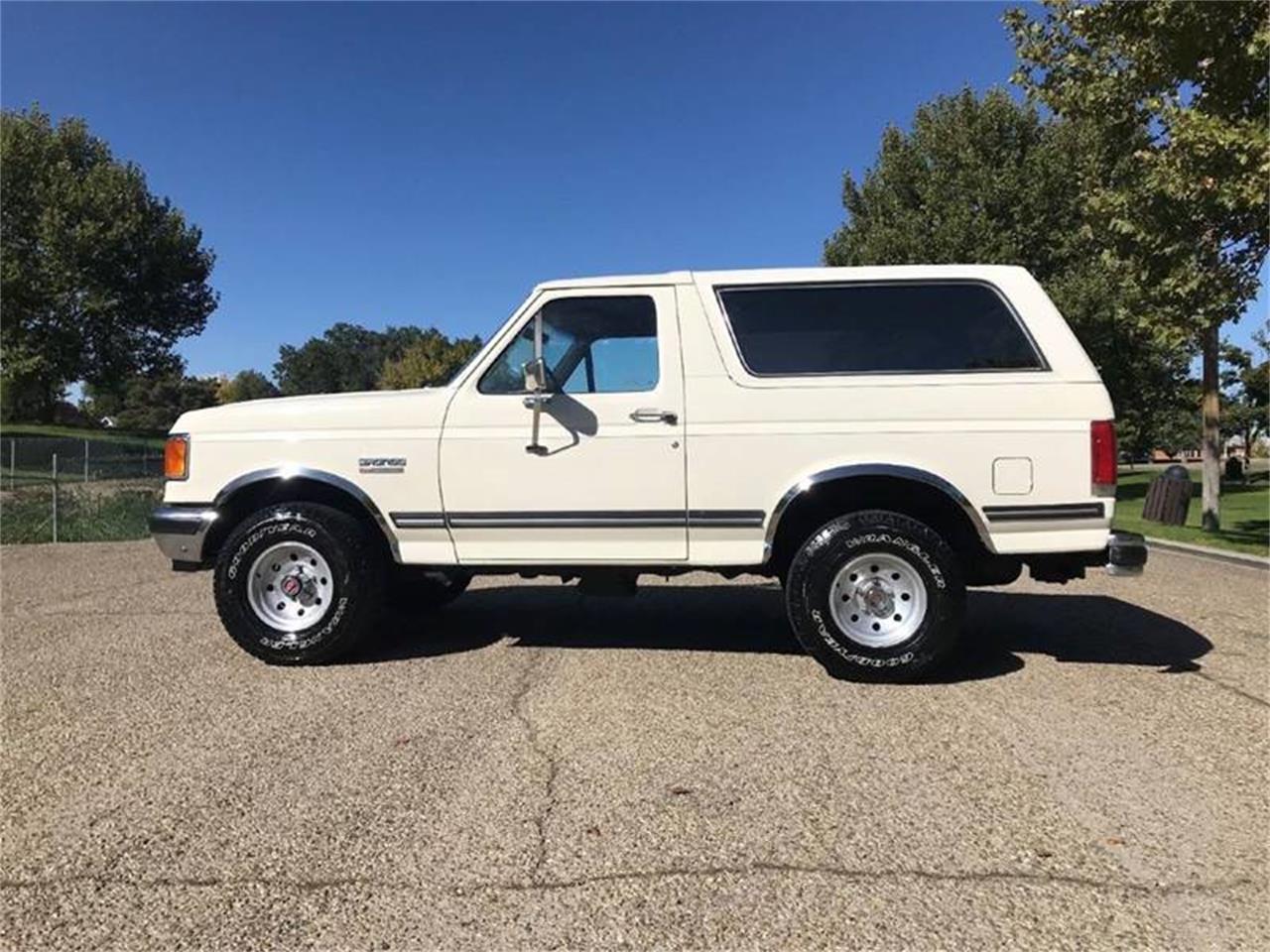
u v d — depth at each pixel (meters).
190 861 3.07
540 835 3.24
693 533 5.22
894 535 4.96
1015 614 6.95
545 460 5.32
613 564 5.31
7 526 13.82
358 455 5.47
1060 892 2.85
